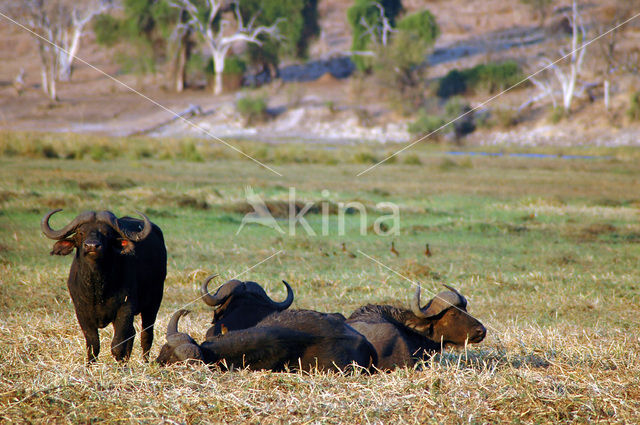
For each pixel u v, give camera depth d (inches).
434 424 657.0
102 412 659.4
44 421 647.1
